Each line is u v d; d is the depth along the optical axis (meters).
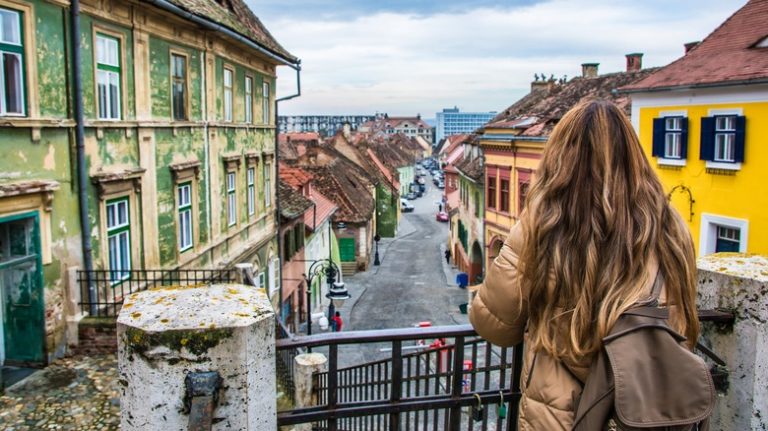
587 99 2.41
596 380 2.02
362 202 46.34
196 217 16.22
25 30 9.76
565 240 2.13
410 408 3.24
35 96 9.99
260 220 22.23
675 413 1.93
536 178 2.36
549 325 2.16
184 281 14.48
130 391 2.44
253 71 21.23
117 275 12.46
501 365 3.44
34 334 10.45
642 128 20.47
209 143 17.03
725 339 3.38
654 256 2.10
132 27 12.80
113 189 12.16
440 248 54.22
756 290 3.21
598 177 2.17
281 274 24.58
